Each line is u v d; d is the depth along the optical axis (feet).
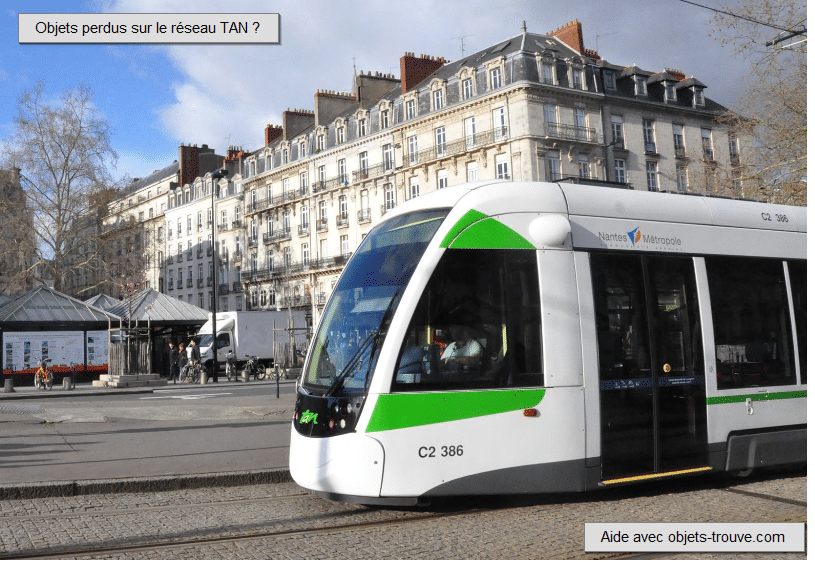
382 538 20.38
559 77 159.84
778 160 68.33
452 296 23.66
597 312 25.30
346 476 22.50
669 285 27.12
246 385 102.89
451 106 168.45
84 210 164.14
